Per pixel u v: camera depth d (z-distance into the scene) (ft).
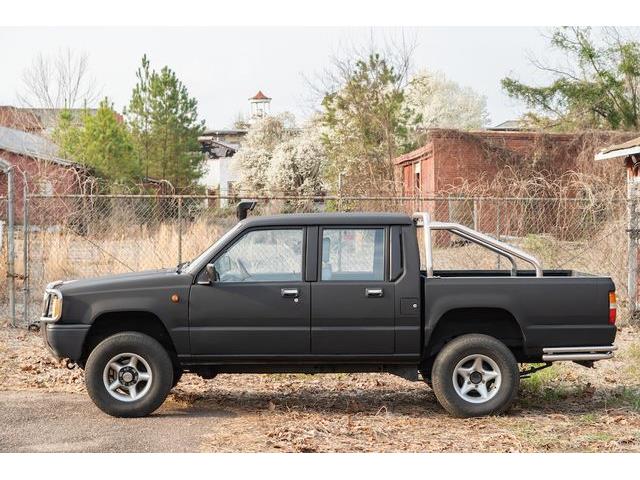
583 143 95.91
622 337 42.45
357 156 121.49
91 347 27.27
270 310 26.07
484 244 27.30
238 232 26.55
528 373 28.35
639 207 47.37
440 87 209.77
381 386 32.14
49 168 102.42
